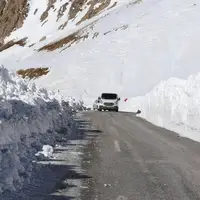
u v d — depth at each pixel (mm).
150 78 73125
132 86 72562
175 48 79625
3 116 9148
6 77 14242
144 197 7676
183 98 20828
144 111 32750
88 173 9797
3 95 12148
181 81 25828
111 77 77188
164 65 75188
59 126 19000
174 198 7652
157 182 8984
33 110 12820
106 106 44781
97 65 84062
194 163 11469
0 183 7492
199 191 8242
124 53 85062
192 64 72500
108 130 21172
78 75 82438
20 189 7906
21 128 10875
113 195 7781
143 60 79000
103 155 12680
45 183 8586
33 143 12227
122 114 37438
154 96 28938
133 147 14719
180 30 86250
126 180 9125
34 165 10242
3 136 8352
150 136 18641
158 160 11906
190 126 18562
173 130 21641
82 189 8203
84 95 71438
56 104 19219
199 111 18047
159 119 25359
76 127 22328
